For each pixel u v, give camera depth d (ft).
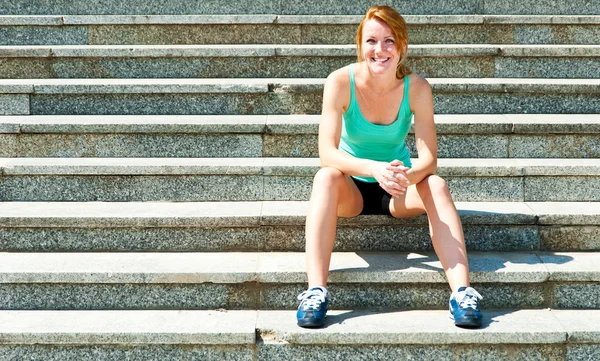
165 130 14.02
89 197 13.29
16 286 11.21
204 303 11.28
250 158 14.05
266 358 10.36
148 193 13.29
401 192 10.69
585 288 11.21
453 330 10.26
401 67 11.48
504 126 14.03
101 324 10.61
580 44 17.61
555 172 13.08
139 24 17.69
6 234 12.26
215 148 14.16
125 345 10.37
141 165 13.20
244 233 12.29
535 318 10.77
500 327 10.35
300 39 17.80
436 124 14.05
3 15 18.44
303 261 11.69
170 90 15.15
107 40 17.76
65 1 18.63
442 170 13.17
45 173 13.19
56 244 12.31
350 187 11.52
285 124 14.03
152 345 10.37
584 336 10.21
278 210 12.51
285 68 16.56
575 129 13.96
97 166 13.17
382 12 11.05
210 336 10.28
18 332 10.32
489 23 17.61
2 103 15.14
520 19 17.58
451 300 10.51
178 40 17.79
